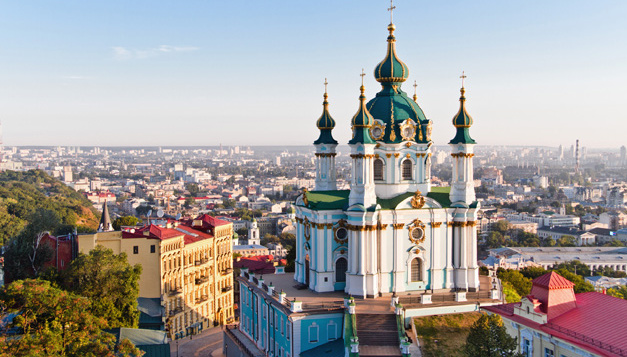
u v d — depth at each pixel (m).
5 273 146.00
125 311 121.62
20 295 85.62
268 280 122.12
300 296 107.44
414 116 113.12
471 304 102.38
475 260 111.56
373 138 110.44
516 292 147.38
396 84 116.00
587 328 74.62
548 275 82.25
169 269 146.88
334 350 95.38
